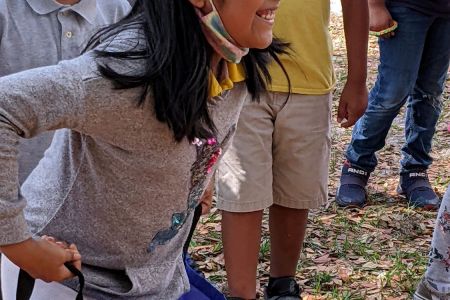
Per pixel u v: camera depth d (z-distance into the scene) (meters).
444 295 2.99
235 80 2.00
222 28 1.80
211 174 2.09
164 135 1.83
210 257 4.31
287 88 3.26
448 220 2.91
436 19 4.54
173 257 2.19
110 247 2.01
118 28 1.81
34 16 2.45
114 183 1.91
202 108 1.83
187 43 1.77
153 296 2.17
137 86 1.73
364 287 3.94
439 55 4.71
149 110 1.78
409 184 5.05
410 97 4.91
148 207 1.95
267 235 4.54
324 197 3.53
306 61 3.27
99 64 1.71
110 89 1.72
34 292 1.99
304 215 3.55
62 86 1.67
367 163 5.02
